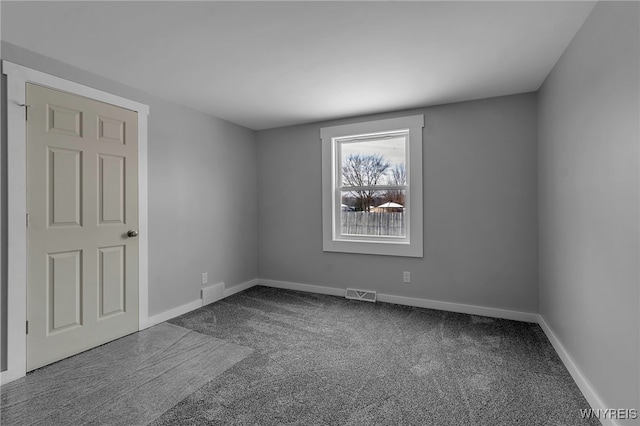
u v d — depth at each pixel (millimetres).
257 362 2205
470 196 3104
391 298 3490
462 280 3162
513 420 1603
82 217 2354
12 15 1677
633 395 1310
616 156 1424
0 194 1934
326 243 3818
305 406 1724
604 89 1529
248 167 4141
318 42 2004
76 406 1726
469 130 3094
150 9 1641
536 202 2850
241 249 4016
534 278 2869
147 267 2830
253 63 2287
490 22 1779
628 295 1340
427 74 2488
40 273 2117
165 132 3010
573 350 1975
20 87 2010
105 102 2502
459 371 2064
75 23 1766
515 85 2715
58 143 2209
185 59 2223
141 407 1718
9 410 1690
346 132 3668
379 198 3627
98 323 2455
